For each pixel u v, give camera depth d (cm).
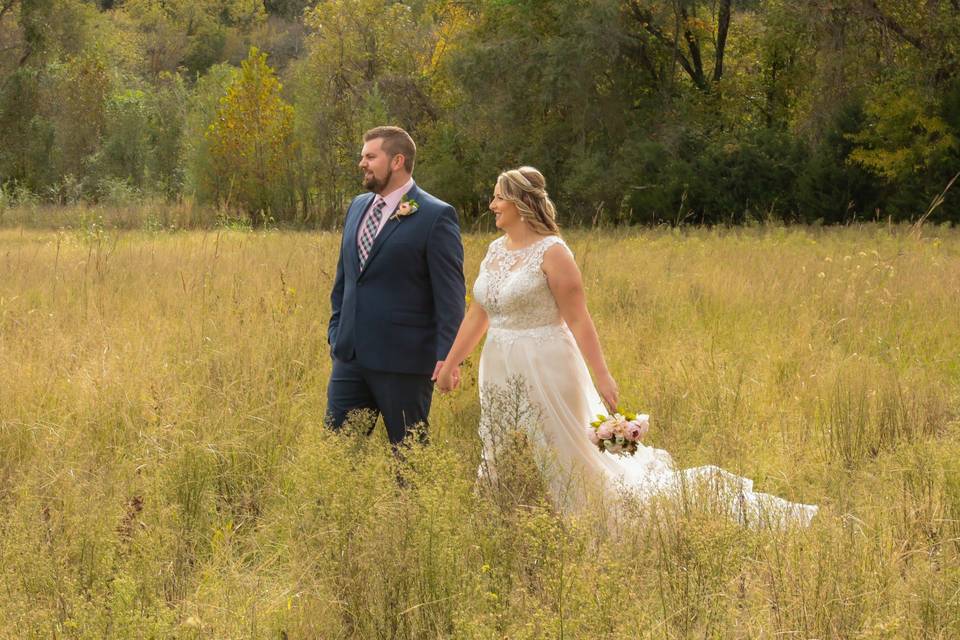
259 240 1579
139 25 7012
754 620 284
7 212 2527
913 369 641
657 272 1134
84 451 447
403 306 433
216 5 7906
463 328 452
